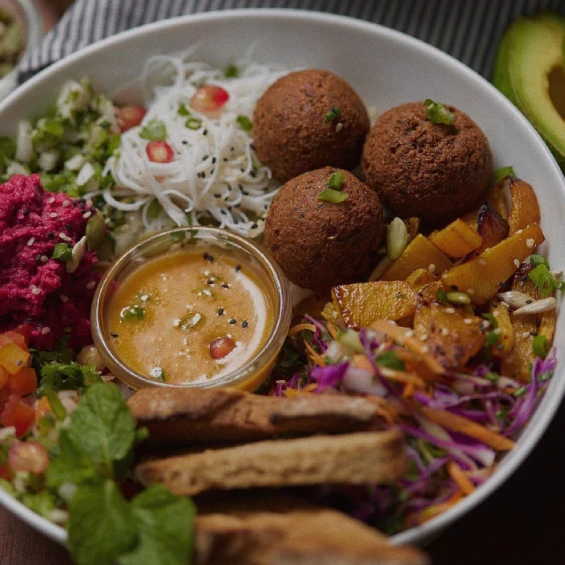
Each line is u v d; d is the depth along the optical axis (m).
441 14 0.38
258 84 0.37
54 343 0.32
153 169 0.35
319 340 0.31
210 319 0.32
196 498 0.27
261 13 0.36
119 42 0.36
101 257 0.35
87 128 0.36
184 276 0.33
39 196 0.33
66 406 0.30
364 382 0.28
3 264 0.32
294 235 0.31
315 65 0.37
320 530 0.24
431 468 0.27
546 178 0.32
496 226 0.32
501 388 0.29
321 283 0.32
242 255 0.33
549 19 0.37
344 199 0.31
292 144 0.33
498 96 0.34
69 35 0.38
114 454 0.26
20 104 0.35
